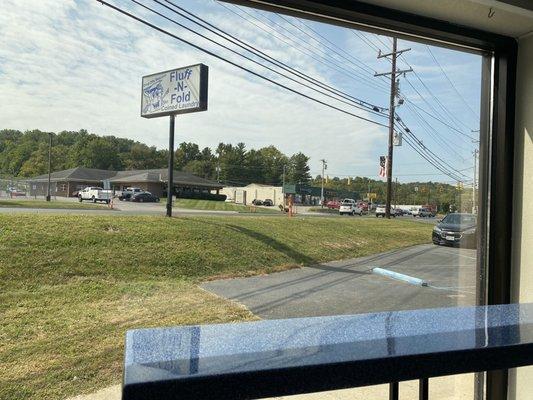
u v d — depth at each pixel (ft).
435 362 2.43
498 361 2.60
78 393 6.20
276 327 2.89
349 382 2.25
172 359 2.20
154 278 8.90
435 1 5.70
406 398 7.33
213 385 1.99
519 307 3.61
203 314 8.95
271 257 11.95
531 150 6.70
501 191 6.99
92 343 6.99
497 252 7.05
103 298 7.88
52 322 7.04
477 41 6.68
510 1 5.79
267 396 2.09
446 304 10.71
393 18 5.92
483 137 7.64
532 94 6.68
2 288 7.08
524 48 6.81
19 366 6.24
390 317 3.22
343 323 3.03
